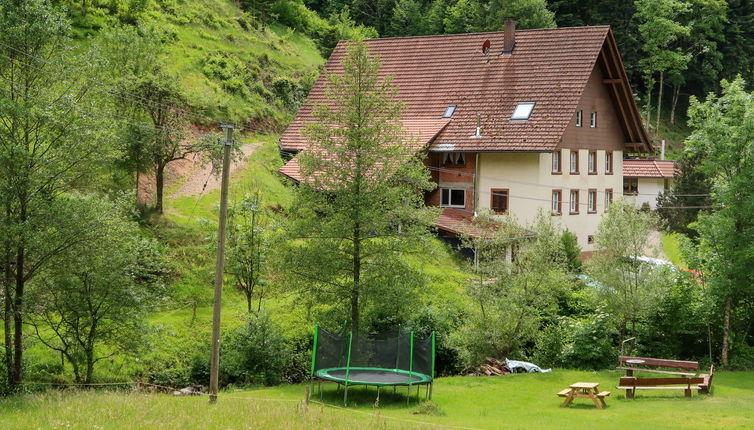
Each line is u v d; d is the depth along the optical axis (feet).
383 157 105.70
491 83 182.19
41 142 91.40
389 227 107.96
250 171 165.68
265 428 64.80
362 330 107.34
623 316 114.52
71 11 191.62
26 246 88.63
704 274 122.31
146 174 135.74
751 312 125.08
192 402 78.48
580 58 177.37
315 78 245.65
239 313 114.11
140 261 101.71
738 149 117.29
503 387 99.25
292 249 105.91
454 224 159.12
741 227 118.42
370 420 72.54
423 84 189.16
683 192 199.62
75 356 96.07
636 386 92.99
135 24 206.39
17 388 88.53
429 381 89.61
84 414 67.87
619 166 195.72
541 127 167.84
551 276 113.50
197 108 169.37
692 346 124.77
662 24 307.37
